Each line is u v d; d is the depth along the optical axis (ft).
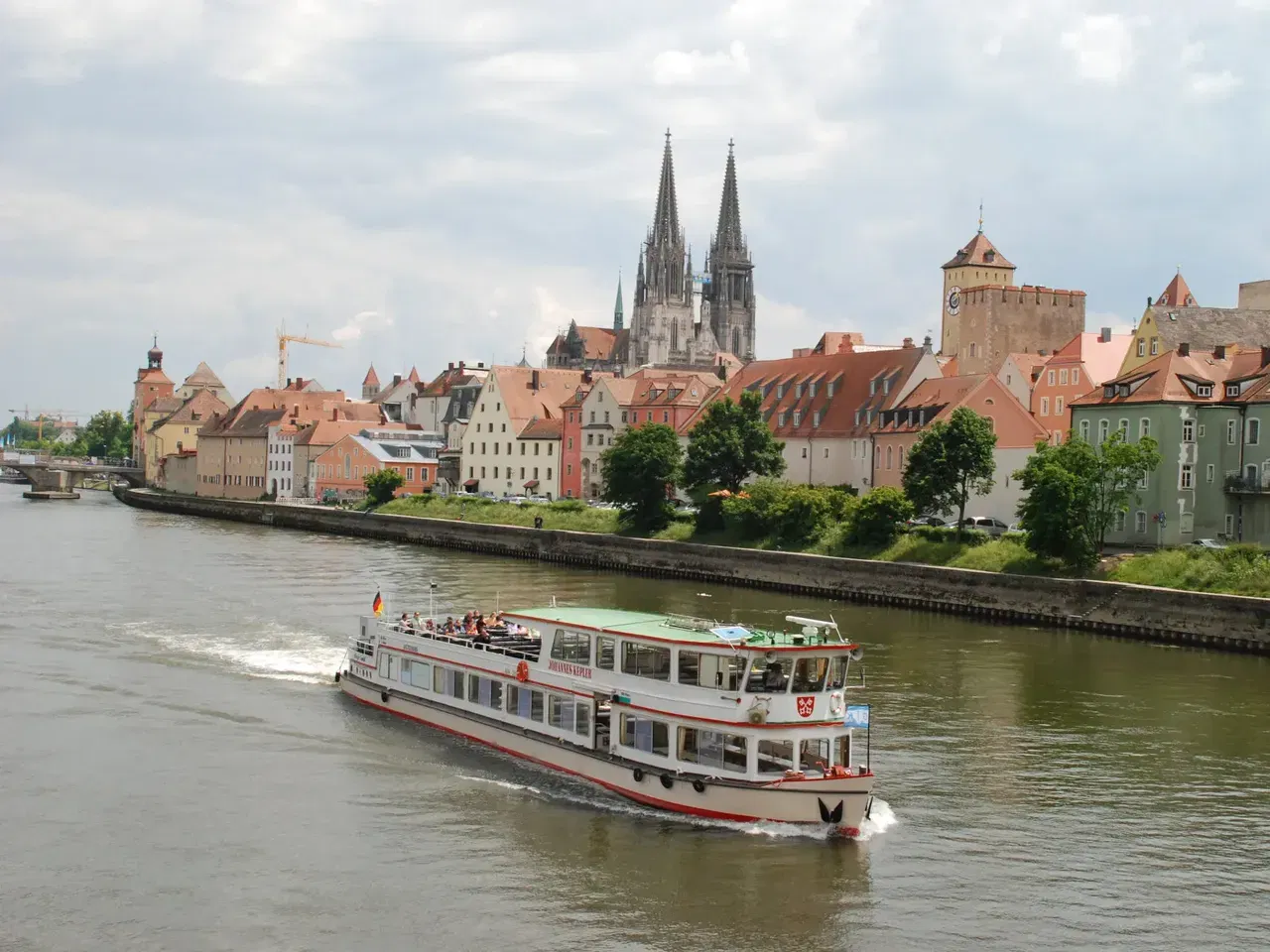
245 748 188.34
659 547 425.69
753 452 461.37
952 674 241.76
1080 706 217.15
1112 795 170.81
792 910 134.21
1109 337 492.13
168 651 255.09
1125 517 352.69
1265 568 284.00
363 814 160.56
